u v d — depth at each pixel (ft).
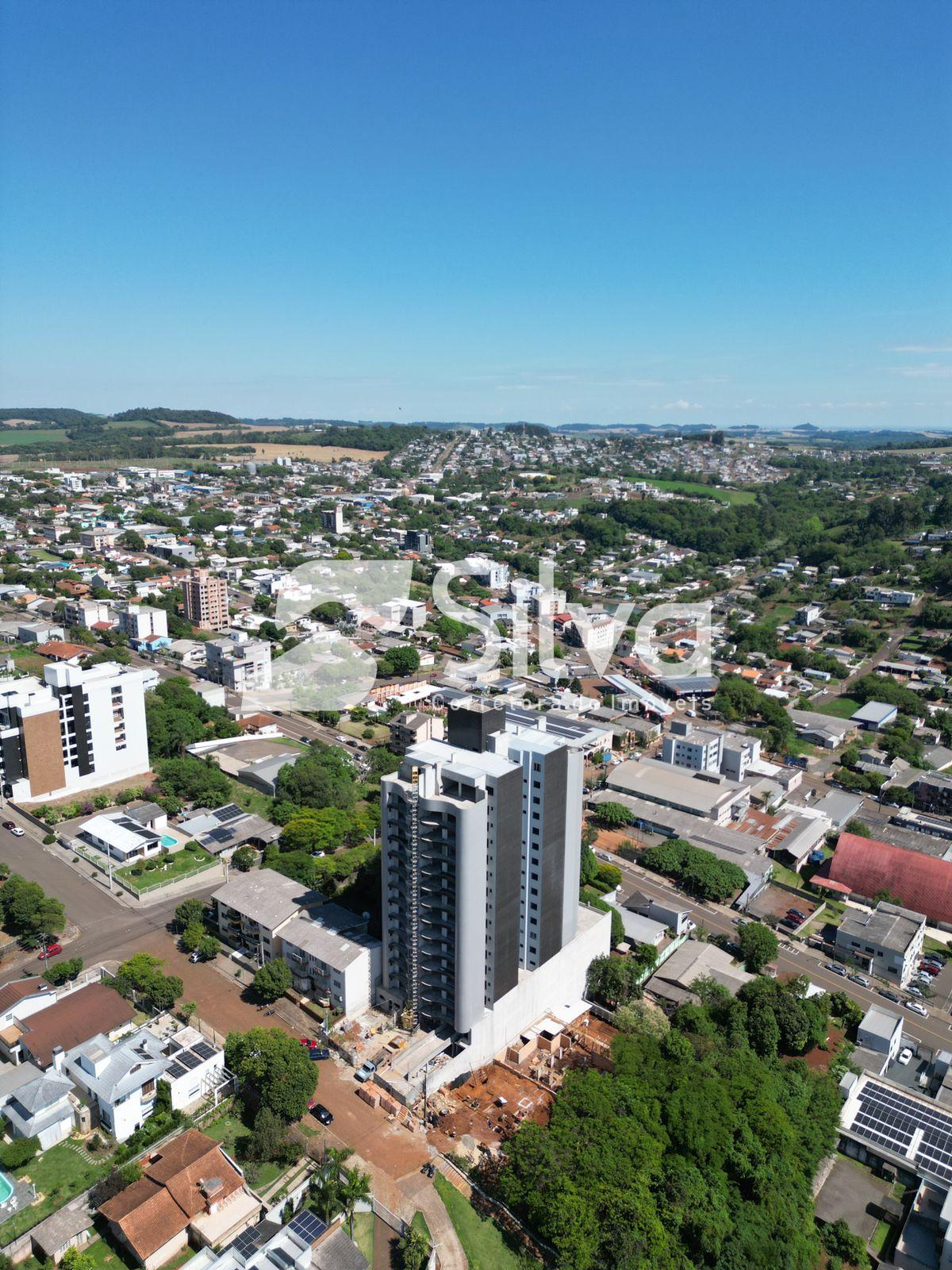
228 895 538.06
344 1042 456.45
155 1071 402.52
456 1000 442.91
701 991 529.45
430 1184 379.55
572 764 481.05
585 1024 509.76
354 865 606.55
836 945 624.18
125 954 529.04
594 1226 349.82
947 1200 397.39
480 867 430.61
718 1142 404.98
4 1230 337.72
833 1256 391.65
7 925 549.54
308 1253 335.67
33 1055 414.41
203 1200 349.00
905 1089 485.56
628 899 642.63
